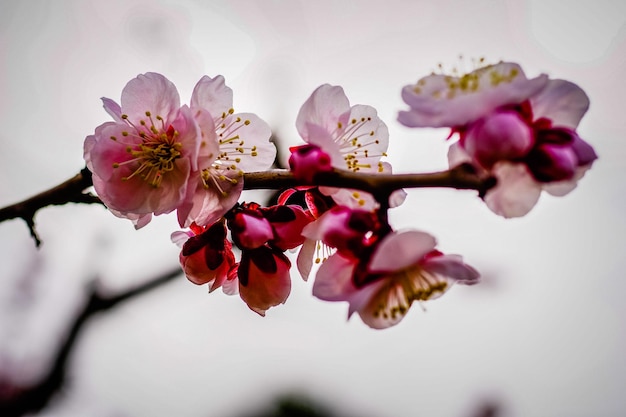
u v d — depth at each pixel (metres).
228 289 0.22
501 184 0.19
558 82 0.19
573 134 0.19
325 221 0.20
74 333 0.47
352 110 0.22
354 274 0.20
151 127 0.21
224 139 0.22
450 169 0.19
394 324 0.20
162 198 0.21
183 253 0.22
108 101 0.21
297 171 0.20
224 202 0.21
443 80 0.19
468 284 0.20
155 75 0.21
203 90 0.21
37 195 0.22
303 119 0.20
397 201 0.21
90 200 0.22
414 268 0.20
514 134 0.18
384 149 0.22
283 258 0.21
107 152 0.21
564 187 0.20
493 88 0.19
